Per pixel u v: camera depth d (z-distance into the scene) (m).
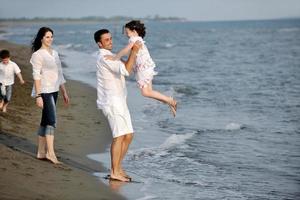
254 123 13.00
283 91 19.59
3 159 7.56
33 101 14.19
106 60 7.24
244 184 7.69
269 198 7.02
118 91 7.35
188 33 118.62
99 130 11.42
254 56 41.00
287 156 9.50
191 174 8.21
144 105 16.03
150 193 7.05
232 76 25.62
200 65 32.69
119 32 128.62
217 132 11.77
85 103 15.33
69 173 7.60
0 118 10.82
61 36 106.38
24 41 72.25
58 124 11.80
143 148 10.02
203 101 17.06
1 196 5.83
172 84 22.00
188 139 10.91
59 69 8.00
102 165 8.51
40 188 6.52
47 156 8.08
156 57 40.62
